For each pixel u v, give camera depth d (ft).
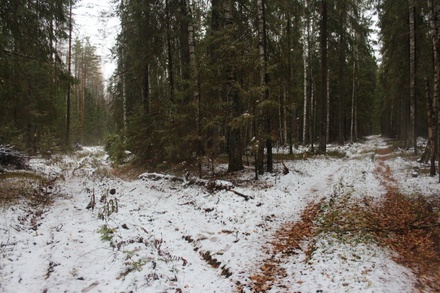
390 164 58.18
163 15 52.95
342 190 37.88
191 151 45.24
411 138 81.00
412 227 24.02
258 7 43.42
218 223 27.40
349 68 102.83
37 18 33.96
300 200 34.58
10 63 31.45
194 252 21.93
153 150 53.47
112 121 85.81
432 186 36.91
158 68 59.52
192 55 48.73
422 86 75.61
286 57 50.62
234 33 43.86
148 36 53.93
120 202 34.88
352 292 14.83
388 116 141.38
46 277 16.69
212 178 40.27
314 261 18.75
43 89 42.42
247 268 18.81
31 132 63.00
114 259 18.31
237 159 48.65
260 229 25.27
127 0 54.75
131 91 69.10
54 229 24.06
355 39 77.30
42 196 34.63
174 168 49.62
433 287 15.97
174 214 30.81
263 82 41.27
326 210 29.58
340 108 97.55
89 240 21.54
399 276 16.72
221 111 42.96
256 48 45.01
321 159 64.80
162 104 51.29
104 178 50.75
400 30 65.36
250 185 40.22
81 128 153.17
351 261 18.06
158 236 24.38
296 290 15.85
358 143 113.91
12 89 33.76
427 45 62.90
